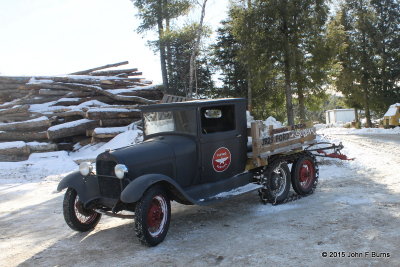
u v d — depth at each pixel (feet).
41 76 65.21
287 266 12.69
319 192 24.11
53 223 20.71
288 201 22.02
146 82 75.51
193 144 18.33
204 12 71.56
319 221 17.61
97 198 17.28
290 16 71.05
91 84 64.64
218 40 89.61
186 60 86.89
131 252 15.12
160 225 16.12
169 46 84.94
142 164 16.38
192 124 18.43
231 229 17.37
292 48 70.90
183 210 21.70
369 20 108.78
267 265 12.89
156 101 60.18
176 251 14.92
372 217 17.71
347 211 19.06
